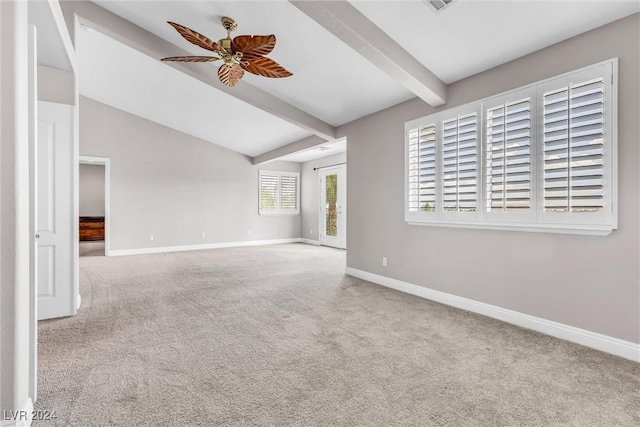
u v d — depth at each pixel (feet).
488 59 9.04
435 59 9.43
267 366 6.66
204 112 19.16
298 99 14.14
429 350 7.38
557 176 7.87
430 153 11.18
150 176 22.49
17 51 4.63
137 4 10.08
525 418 5.03
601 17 6.99
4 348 4.49
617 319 7.10
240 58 9.33
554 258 8.15
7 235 4.52
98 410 5.20
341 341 7.88
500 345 7.63
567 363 6.75
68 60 9.11
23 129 4.80
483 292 9.79
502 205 9.02
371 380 6.13
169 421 4.96
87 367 6.58
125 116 21.57
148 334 8.28
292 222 29.50
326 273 15.76
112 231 21.17
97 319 9.34
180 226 23.71
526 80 8.60
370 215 14.07
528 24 7.50
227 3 9.13
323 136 16.14
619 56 6.96
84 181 30.22
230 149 25.93
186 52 12.31
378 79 11.21
